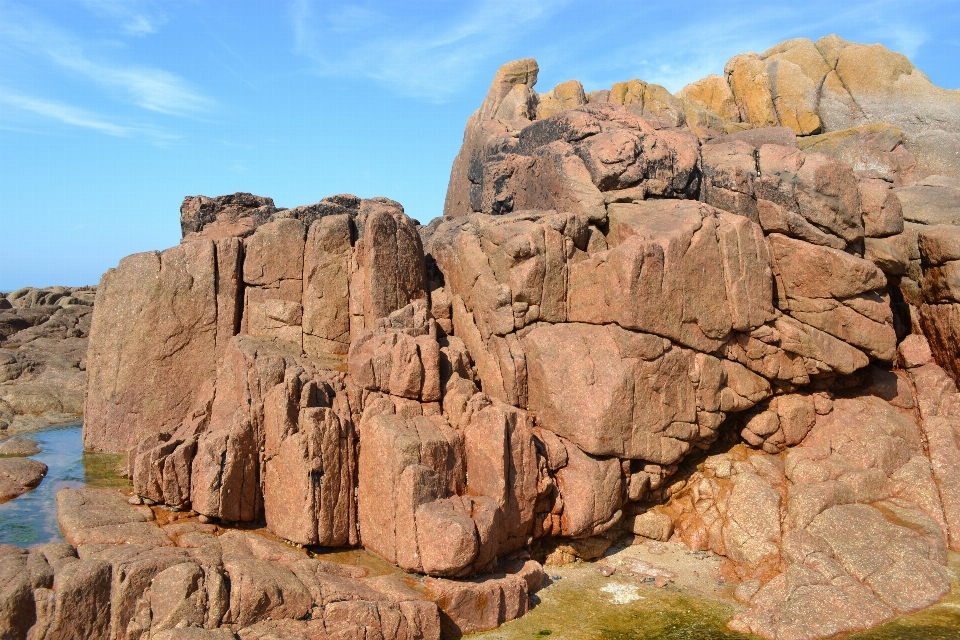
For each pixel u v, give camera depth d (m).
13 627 13.16
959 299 24.95
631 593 19.55
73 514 17.53
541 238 22.59
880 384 25.61
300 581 15.81
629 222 23.62
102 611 14.05
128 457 21.20
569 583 20.03
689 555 21.70
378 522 18.58
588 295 22.50
